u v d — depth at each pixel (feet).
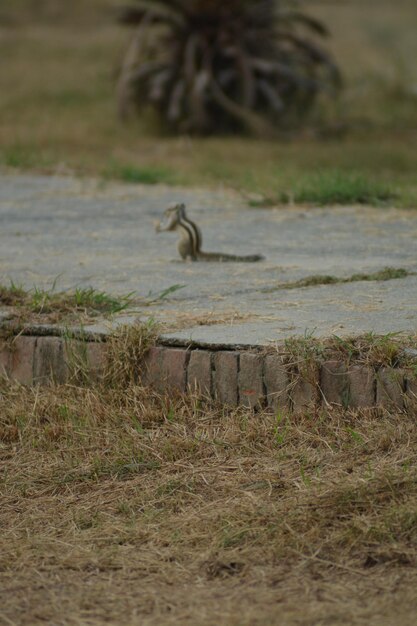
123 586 23.88
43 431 32.71
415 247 51.13
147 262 48.39
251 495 27.40
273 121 130.82
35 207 67.41
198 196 72.38
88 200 70.69
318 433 29.91
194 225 48.62
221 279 43.91
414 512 24.90
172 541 25.81
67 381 34.88
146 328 34.27
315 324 34.53
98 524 27.37
